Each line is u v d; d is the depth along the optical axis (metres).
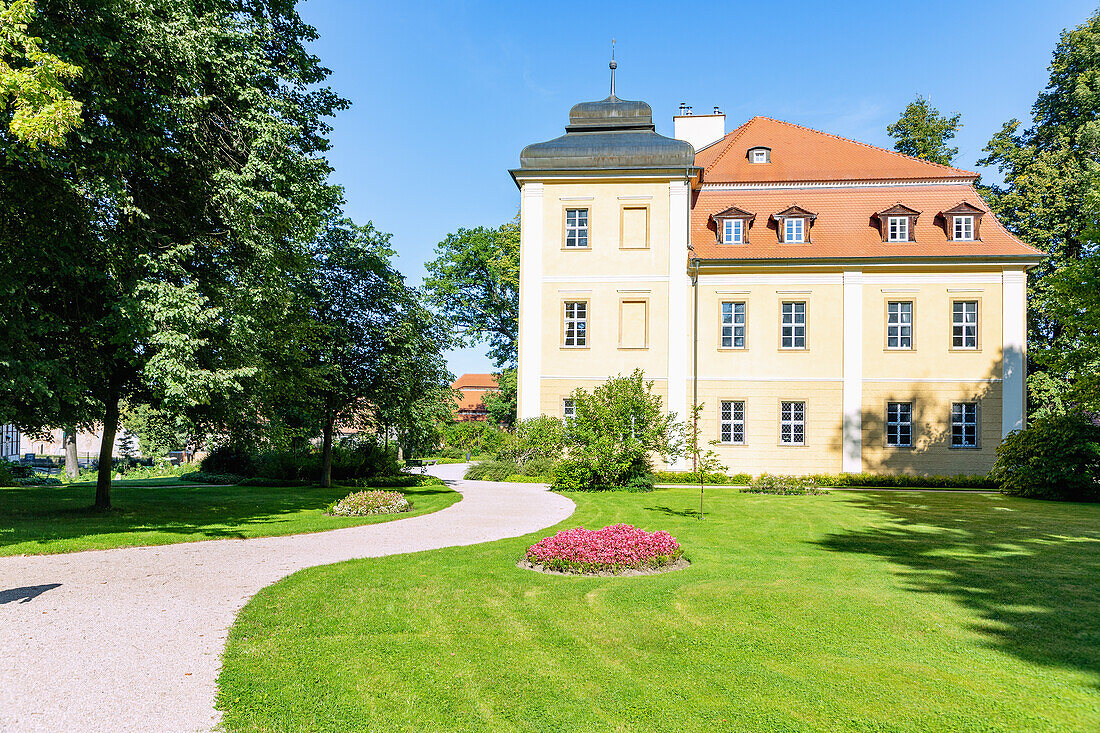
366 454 25.48
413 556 9.35
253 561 9.09
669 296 24.48
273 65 14.20
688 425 22.20
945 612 6.59
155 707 4.46
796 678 4.98
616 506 15.65
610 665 5.24
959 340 24.11
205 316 11.28
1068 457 17.80
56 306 12.34
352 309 20.89
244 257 13.23
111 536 10.69
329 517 13.71
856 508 15.38
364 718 4.35
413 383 21.20
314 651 5.50
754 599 7.06
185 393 11.14
